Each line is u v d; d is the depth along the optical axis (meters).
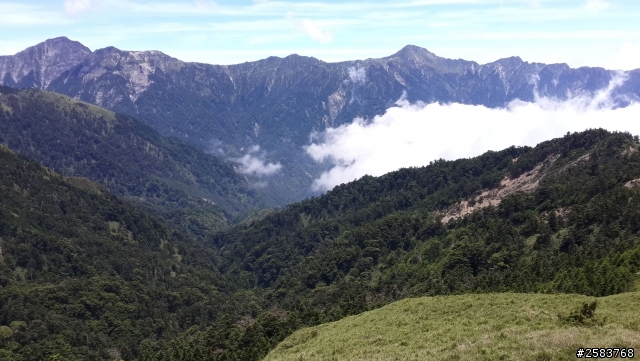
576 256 118.31
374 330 80.88
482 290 116.12
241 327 143.88
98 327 147.75
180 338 149.50
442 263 155.00
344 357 66.38
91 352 135.88
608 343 48.31
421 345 63.12
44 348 130.12
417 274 159.62
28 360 125.69
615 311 66.69
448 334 66.31
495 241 156.38
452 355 53.59
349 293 158.88
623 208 136.38
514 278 118.50
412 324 79.12
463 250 152.50
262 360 90.06
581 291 93.38
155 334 157.62
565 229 146.38
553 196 167.62
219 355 114.19
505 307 78.12
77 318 148.50
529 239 151.75
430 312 84.88
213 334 130.88
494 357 50.12
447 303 88.50
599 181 158.62
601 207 141.38
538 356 48.12
